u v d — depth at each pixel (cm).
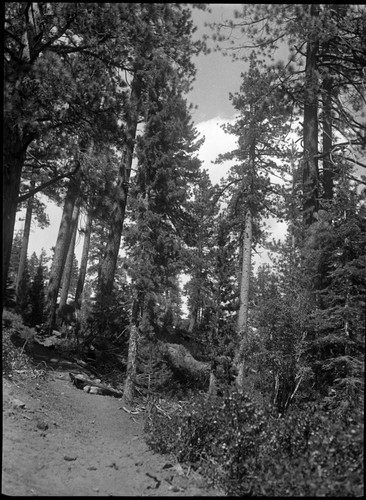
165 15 1541
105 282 1777
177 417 966
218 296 1692
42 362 1409
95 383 1406
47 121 1280
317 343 1109
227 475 711
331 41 1576
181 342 2186
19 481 630
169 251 1739
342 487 550
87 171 1397
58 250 2052
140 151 1556
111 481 721
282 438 741
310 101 1574
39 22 1307
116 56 1430
